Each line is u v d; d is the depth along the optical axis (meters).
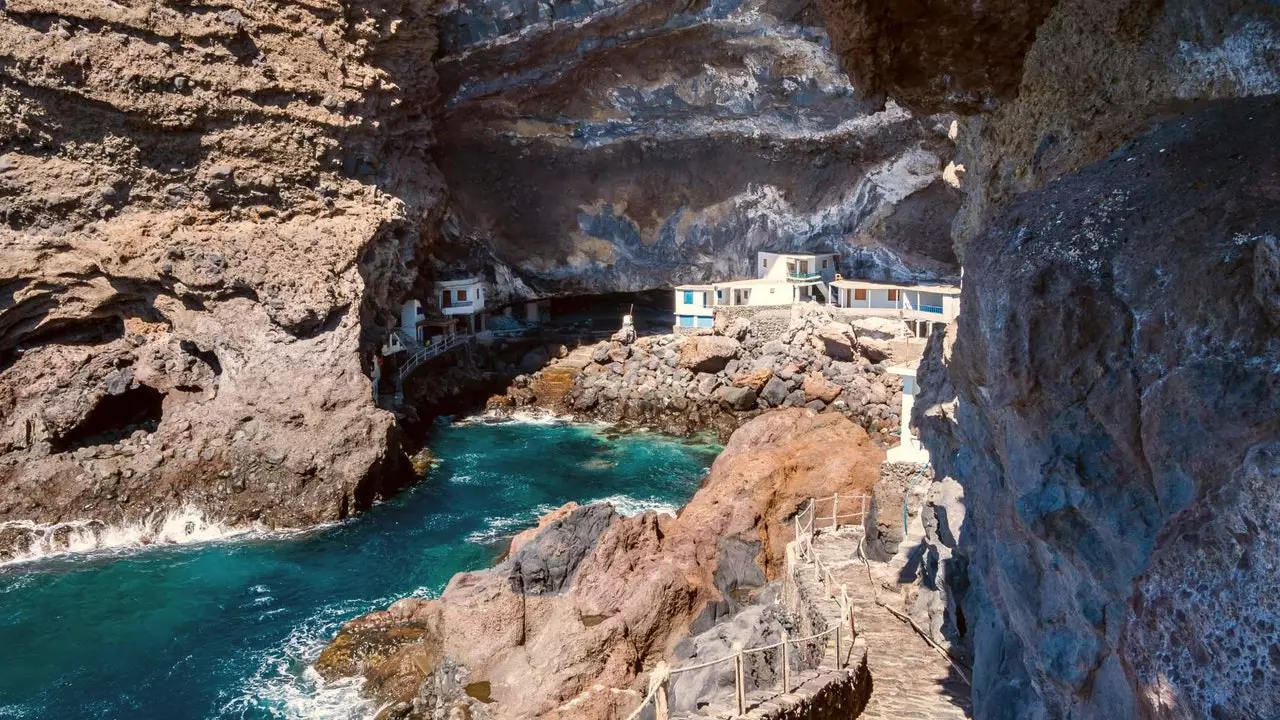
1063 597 7.41
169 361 38.06
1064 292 6.62
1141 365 6.14
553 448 43.72
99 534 33.28
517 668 20.66
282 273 37.69
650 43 46.59
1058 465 6.69
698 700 15.92
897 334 46.66
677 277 57.16
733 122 50.53
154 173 37.41
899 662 13.87
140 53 36.03
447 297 51.84
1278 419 5.22
